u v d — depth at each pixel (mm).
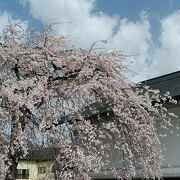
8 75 7785
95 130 8008
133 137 8312
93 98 8039
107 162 8234
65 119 7617
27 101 7008
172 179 11562
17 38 8359
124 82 8414
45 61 7902
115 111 8062
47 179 7539
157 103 9391
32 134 7473
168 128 10641
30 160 7801
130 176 8586
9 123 7039
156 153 8750
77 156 7164
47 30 8469
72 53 8391
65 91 7660
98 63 8273
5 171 6645
